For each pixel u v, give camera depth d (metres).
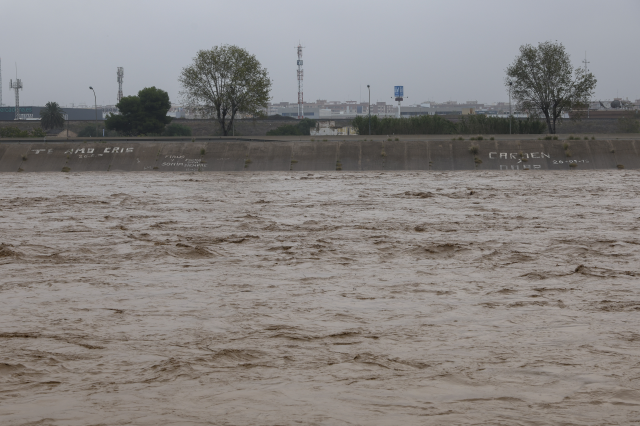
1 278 13.55
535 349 8.41
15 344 8.84
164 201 32.75
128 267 14.82
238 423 6.13
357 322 9.88
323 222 23.62
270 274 13.88
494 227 21.84
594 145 60.41
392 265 14.90
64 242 18.84
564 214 25.73
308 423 6.12
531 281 12.91
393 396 6.82
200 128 127.19
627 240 18.38
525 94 90.31
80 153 63.22
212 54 95.62
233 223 23.58
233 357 8.20
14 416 6.36
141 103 116.00
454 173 54.91
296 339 8.98
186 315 10.41
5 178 53.03
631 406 6.52
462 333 9.21
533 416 6.27
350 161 60.34
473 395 6.84
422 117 95.12
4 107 199.62
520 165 58.72
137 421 6.21
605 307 10.70
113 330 9.52
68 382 7.35
